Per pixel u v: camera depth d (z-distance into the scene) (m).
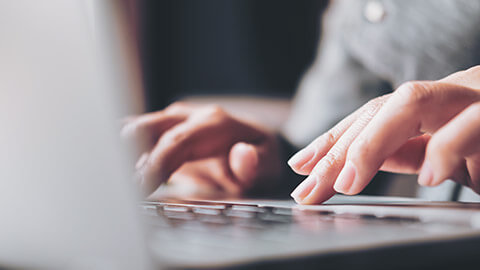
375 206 0.35
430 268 0.18
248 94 1.64
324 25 1.43
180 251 0.14
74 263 0.14
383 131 0.42
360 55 1.24
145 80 1.74
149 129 0.80
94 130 0.17
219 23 1.75
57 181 0.15
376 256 0.16
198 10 1.78
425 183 0.47
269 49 1.66
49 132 0.17
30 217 0.15
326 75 1.33
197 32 1.79
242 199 0.56
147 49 1.75
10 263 0.15
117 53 1.53
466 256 0.19
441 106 0.44
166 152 0.74
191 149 0.82
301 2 1.59
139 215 0.15
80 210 0.14
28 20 0.19
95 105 0.18
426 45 1.10
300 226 0.22
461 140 0.44
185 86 1.78
